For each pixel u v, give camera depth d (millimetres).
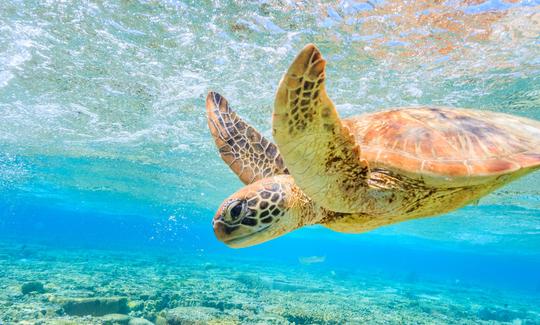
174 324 1327
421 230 5844
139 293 1748
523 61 1336
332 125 417
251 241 550
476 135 581
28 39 1491
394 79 1563
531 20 1121
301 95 374
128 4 1210
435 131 576
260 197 533
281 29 1274
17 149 3543
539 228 4418
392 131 583
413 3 1099
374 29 1239
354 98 1783
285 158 435
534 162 552
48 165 4113
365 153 557
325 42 1336
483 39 1241
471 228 5125
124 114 2252
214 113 769
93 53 1558
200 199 5562
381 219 620
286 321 1430
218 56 1487
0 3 1260
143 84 1811
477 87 1567
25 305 1338
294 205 562
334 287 3213
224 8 1191
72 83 1882
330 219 628
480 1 1069
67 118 2451
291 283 2969
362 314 1863
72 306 1299
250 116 2090
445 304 2766
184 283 2385
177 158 3244
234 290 2279
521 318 2514
